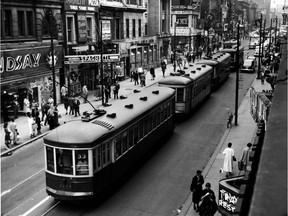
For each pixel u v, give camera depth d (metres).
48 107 26.19
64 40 34.16
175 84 27.27
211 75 39.06
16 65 26.77
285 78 5.68
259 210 2.16
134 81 45.44
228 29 110.25
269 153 2.81
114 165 14.98
